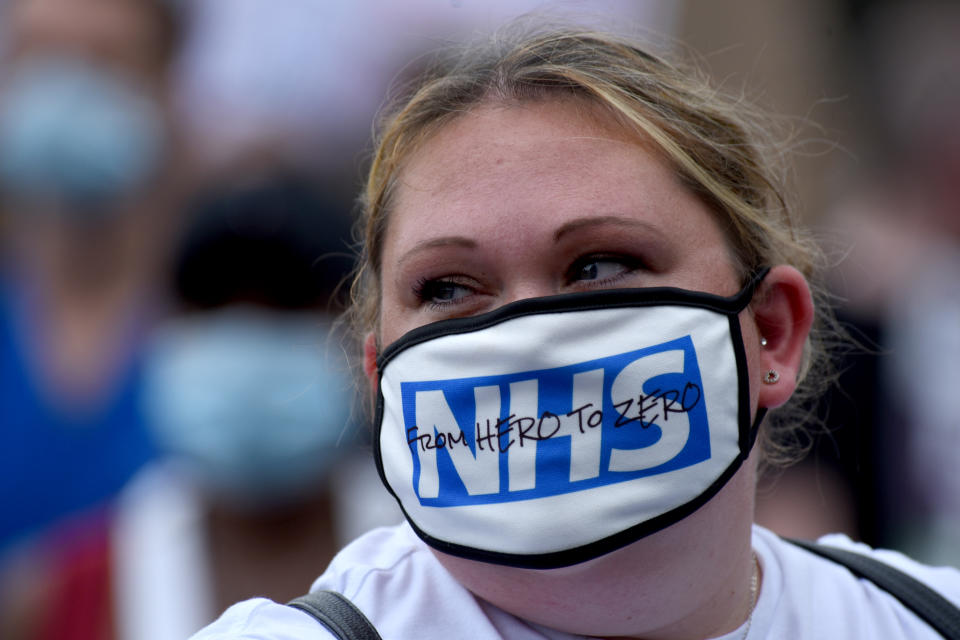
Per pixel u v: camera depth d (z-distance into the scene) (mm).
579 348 6758
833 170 16781
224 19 25125
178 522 13320
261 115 23047
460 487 6848
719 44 19484
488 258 6914
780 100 18266
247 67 24703
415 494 7035
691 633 7344
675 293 6914
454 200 7008
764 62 18719
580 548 6648
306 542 13750
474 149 7074
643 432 6766
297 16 26500
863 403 14055
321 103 24297
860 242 15531
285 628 6980
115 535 13148
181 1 20000
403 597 7289
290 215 14328
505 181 6934
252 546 13539
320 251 14367
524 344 6715
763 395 7645
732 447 7000
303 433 13852
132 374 17125
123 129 18750
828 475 13883
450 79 7617
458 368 6867
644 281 7000
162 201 19453
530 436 6738
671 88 7758
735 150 7914
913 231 15664
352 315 9125
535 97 7215
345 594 7297
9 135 18469
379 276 7945
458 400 6855
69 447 16438
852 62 17781
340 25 25188
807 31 18422
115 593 12812
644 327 6832
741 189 7840
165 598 12812
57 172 18297
